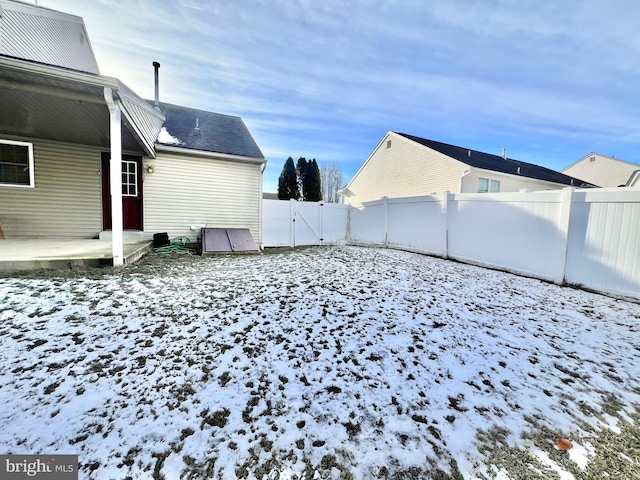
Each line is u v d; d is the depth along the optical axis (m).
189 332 2.58
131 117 5.06
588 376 2.13
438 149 12.65
